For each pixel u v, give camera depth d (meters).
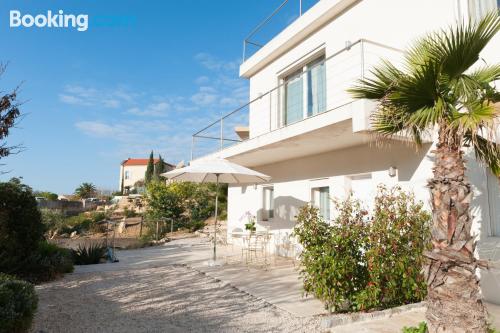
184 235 18.33
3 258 6.92
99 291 6.53
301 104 10.64
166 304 5.68
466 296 3.30
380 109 4.46
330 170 9.11
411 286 5.16
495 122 3.49
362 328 4.42
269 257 10.44
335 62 9.09
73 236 20.17
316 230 5.12
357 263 5.10
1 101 5.39
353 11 8.66
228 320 4.88
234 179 10.75
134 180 63.66
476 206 5.90
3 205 7.06
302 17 10.00
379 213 5.28
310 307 5.44
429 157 6.54
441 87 3.76
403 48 7.31
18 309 3.85
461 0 6.36
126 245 15.29
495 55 5.74
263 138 8.79
